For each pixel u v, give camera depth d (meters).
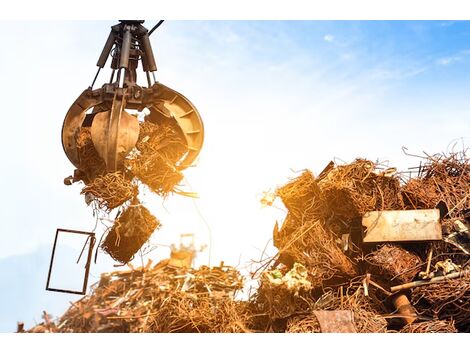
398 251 6.64
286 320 6.39
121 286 7.02
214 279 6.87
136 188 7.26
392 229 6.57
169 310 6.43
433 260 6.64
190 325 6.37
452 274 6.30
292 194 6.95
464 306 6.32
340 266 6.59
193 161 7.56
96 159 7.38
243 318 6.54
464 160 7.37
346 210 6.76
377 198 6.86
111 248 7.36
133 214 7.25
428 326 6.10
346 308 6.32
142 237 7.30
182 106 7.68
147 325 6.39
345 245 6.72
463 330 6.33
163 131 7.52
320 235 6.73
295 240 6.80
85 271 6.91
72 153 7.39
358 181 6.79
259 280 6.79
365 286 6.38
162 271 7.09
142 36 7.99
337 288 6.72
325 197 6.84
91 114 7.79
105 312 6.57
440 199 6.95
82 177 7.48
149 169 7.25
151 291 6.73
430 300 6.29
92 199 6.96
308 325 6.12
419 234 6.52
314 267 6.67
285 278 6.36
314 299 6.69
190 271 7.01
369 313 6.22
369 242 6.59
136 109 7.77
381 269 6.62
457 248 6.62
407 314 6.21
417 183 7.18
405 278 6.48
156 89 7.72
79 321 6.63
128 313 6.54
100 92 7.59
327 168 7.02
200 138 7.58
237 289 6.80
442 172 7.33
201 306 6.46
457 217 6.87
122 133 7.10
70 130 7.41
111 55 8.00
